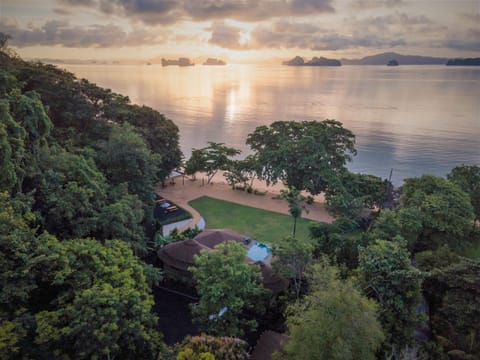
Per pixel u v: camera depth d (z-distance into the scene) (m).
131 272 15.15
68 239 17.69
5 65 29.95
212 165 41.34
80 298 12.27
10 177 16.02
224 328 15.29
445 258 20.30
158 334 14.71
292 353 12.41
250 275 15.95
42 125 21.06
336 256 20.56
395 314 14.98
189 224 31.36
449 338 15.77
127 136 27.27
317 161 35.81
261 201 38.09
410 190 29.56
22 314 12.27
